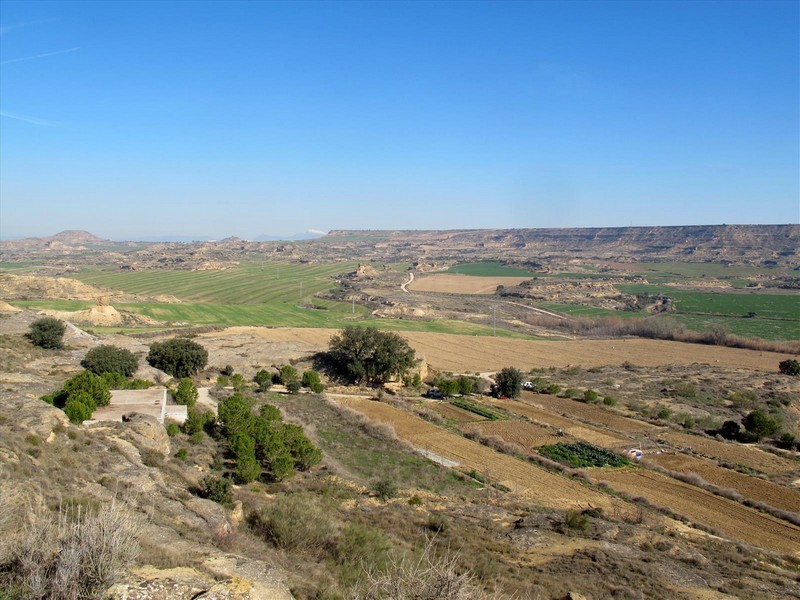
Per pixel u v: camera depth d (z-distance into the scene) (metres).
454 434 52.34
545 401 70.12
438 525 28.17
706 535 32.25
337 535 22.50
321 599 15.65
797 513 37.06
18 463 20.06
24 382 41.53
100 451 26.30
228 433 39.88
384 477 38.25
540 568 24.44
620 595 22.19
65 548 12.05
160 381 57.31
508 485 39.22
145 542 15.32
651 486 41.06
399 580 12.72
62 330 63.19
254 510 24.75
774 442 56.59
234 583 13.38
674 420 63.44
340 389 69.94
